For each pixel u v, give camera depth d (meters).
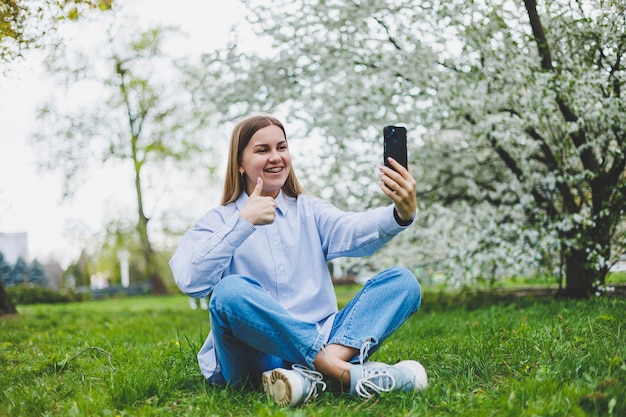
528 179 6.13
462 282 6.43
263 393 2.24
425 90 6.21
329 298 2.41
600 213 5.52
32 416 2.19
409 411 1.96
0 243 32.34
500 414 1.87
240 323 2.11
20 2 5.15
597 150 6.31
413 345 3.38
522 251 6.07
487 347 2.87
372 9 6.04
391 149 2.21
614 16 5.30
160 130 20.05
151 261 21.83
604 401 1.90
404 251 6.70
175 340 4.36
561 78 5.54
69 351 3.88
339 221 2.44
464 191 7.11
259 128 2.46
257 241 2.40
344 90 6.21
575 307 4.61
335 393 2.21
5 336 5.28
